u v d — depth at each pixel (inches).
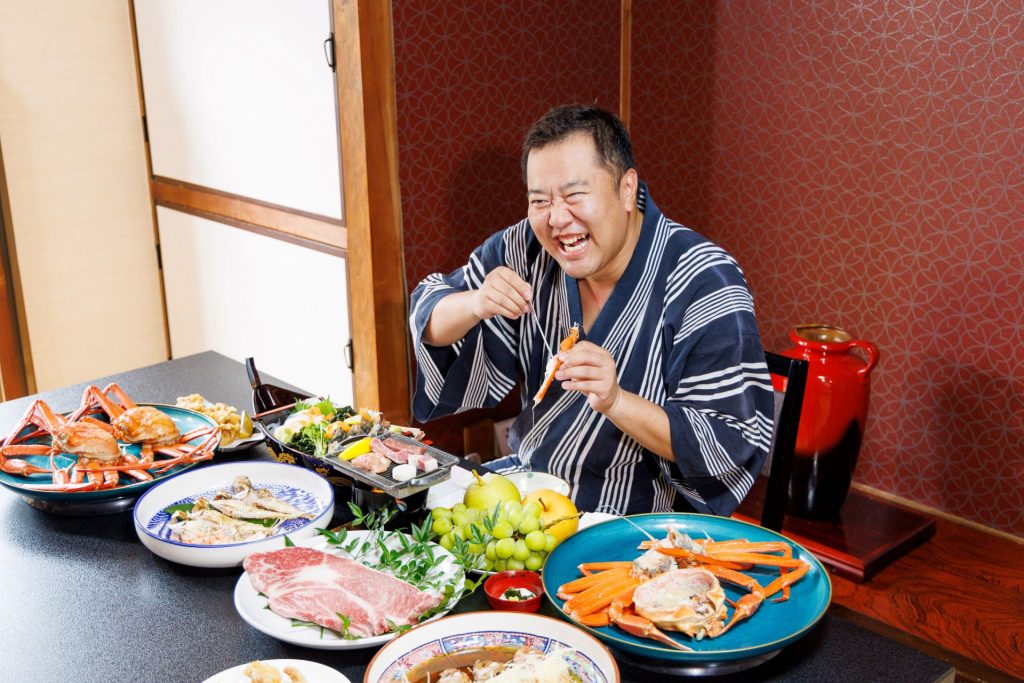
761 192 133.1
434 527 52.6
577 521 53.9
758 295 137.4
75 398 80.0
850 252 125.4
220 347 148.0
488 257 78.5
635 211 69.7
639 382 70.1
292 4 113.9
